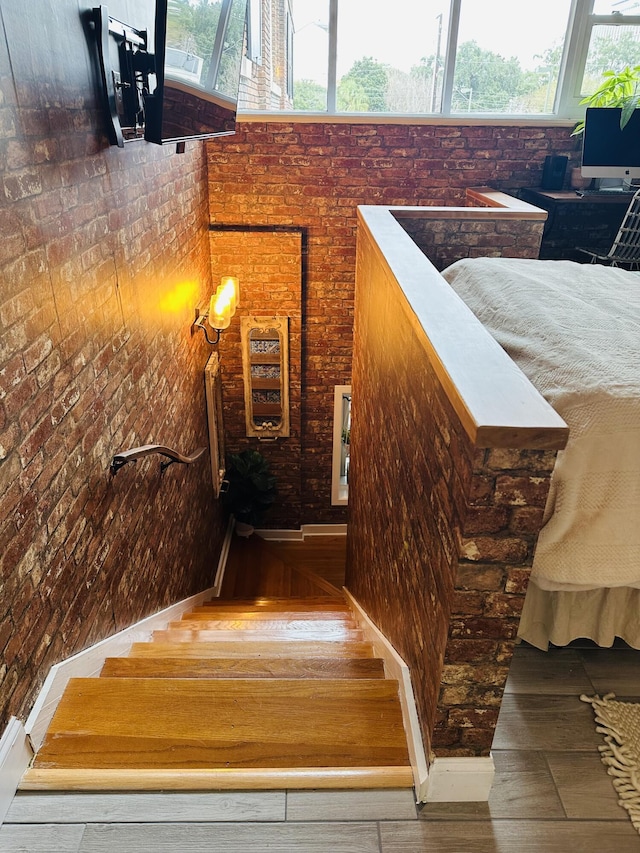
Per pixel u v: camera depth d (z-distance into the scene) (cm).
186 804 144
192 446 394
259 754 156
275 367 536
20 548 150
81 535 192
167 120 226
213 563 496
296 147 457
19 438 149
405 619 186
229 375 539
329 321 524
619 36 439
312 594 517
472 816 142
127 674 203
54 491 171
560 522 141
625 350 158
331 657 208
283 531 615
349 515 420
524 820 142
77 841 136
